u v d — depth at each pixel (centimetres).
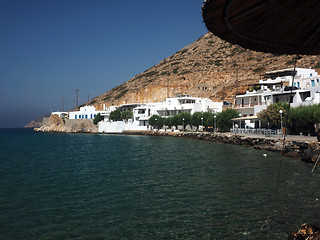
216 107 10450
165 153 4638
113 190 2112
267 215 1441
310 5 480
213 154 4144
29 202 1850
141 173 2798
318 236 920
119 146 6488
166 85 16862
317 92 5456
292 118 5200
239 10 464
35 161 4138
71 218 1522
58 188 2245
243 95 7925
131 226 1384
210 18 486
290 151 3531
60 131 16350
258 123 7056
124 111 12850
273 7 477
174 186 2155
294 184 2047
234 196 1809
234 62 16975
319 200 1655
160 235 1270
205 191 1964
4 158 4578
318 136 3631
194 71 17962
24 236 1302
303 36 584
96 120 14338
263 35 572
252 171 2623
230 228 1305
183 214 1516
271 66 14225
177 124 9831
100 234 1306
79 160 4144
